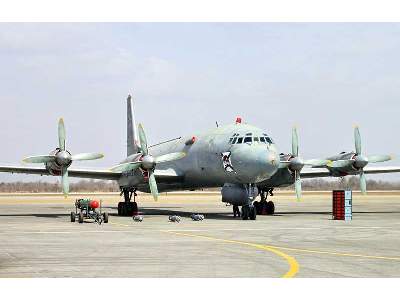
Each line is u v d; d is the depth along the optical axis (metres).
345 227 28.52
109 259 17.03
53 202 73.88
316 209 50.28
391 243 21.34
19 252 18.47
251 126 34.97
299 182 37.59
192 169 37.84
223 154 34.47
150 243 21.06
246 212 34.16
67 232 25.33
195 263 16.36
